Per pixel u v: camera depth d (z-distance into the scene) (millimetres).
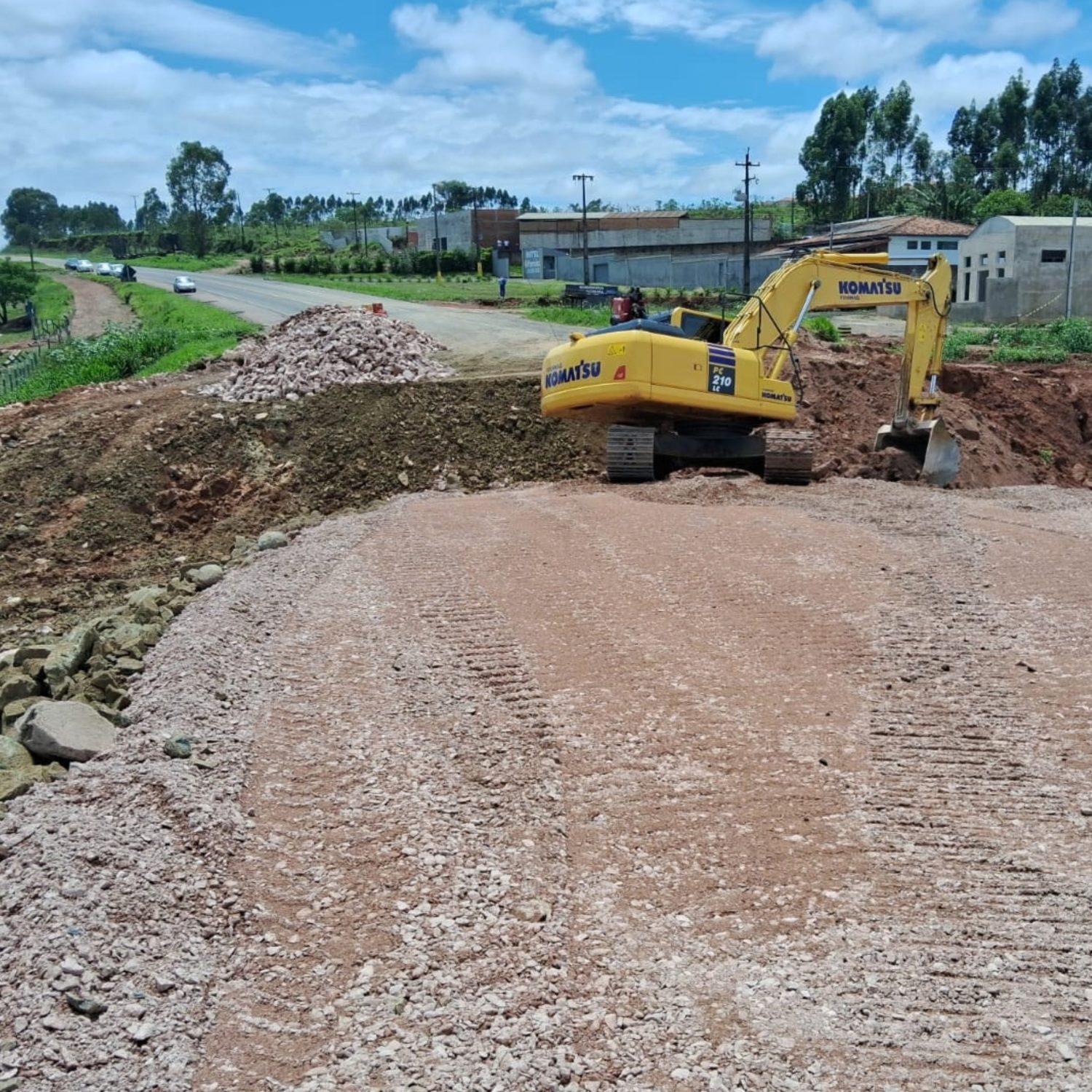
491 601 9211
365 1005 4289
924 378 16078
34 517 16984
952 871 5223
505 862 5266
